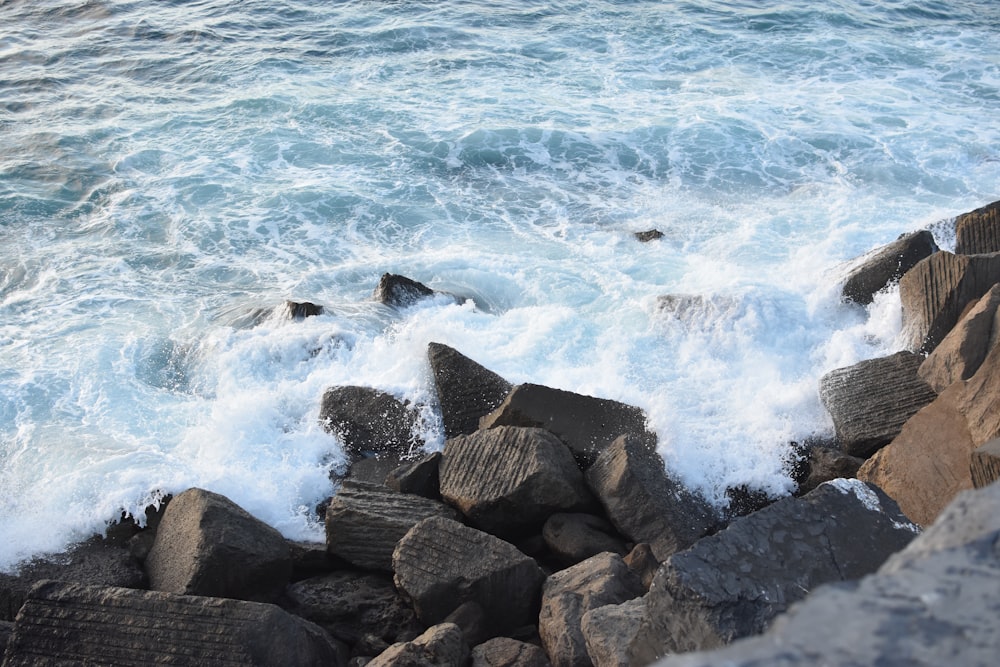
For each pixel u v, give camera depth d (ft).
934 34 74.49
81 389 34.76
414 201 49.52
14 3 79.15
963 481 25.14
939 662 5.49
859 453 30.35
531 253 44.37
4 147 54.49
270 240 46.06
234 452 31.78
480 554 24.14
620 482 27.61
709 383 34.65
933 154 53.67
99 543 28.04
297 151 54.39
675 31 73.36
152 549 26.76
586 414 30.96
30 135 55.98
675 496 28.32
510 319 38.34
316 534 28.89
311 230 46.96
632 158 53.88
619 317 38.60
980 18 79.00
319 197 49.49
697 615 15.40
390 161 53.31
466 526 25.44
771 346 36.40
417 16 75.82
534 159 53.78
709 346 36.50
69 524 28.25
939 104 60.90
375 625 24.75
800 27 74.90
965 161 53.01
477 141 55.31
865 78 65.36
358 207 48.80
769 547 16.35
